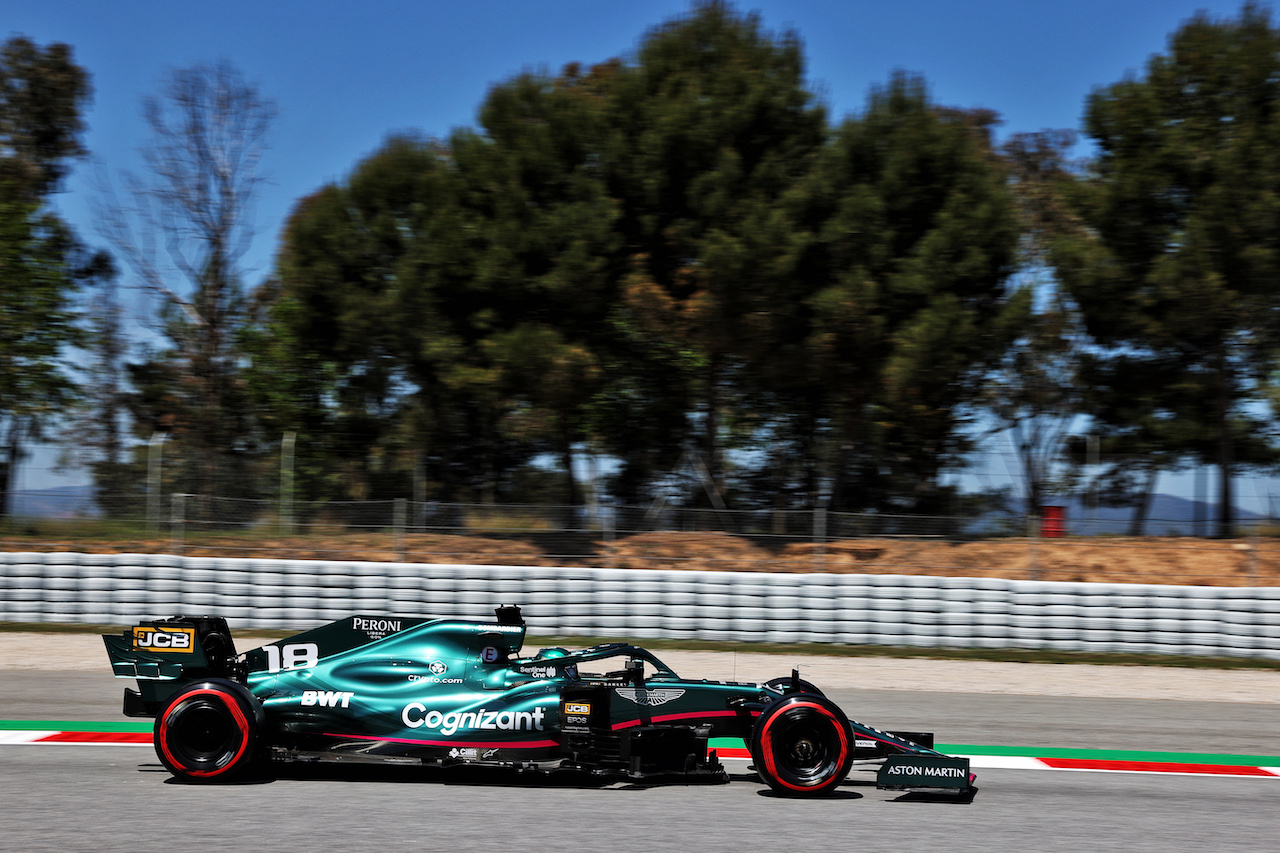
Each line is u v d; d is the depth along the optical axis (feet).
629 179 57.82
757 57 59.36
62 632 44.73
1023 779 24.79
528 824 19.40
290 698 22.80
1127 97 60.90
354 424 69.82
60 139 100.37
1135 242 59.98
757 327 54.19
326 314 61.98
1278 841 19.80
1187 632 44.45
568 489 67.05
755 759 22.12
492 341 55.36
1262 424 67.82
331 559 48.16
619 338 63.10
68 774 23.02
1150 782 24.82
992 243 55.36
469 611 45.65
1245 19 59.21
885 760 24.38
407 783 22.62
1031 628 44.98
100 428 79.05
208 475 53.67
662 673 24.81
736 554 48.44
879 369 55.98
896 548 48.67
